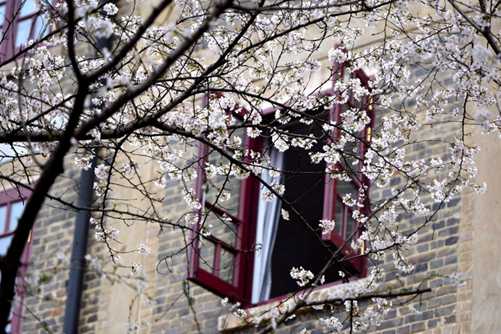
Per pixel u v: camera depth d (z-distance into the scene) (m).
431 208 15.84
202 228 13.15
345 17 16.59
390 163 12.92
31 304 18.31
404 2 12.40
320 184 18.27
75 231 18.25
